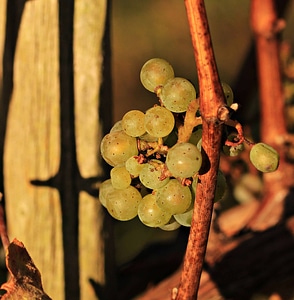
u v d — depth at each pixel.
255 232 0.93
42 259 0.83
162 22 2.06
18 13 0.82
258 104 1.24
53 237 0.83
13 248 0.70
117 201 0.67
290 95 1.15
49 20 0.81
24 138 0.83
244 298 0.91
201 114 0.62
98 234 0.84
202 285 0.90
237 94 1.19
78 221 0.83
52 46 0.81
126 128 0.65
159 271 0.97
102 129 0.83
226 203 1.29
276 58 1.08
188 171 0.62
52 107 0.82
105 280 0.85
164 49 2.06
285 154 1.06
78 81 0.82
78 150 0.82
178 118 0.65
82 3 0.81
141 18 2.06
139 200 0.67
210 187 0.63
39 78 0.82
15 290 0.70
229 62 2.16
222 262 0.91
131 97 2.07
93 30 0.81
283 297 0.94
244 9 2.14
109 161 0.66
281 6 1.14
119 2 2.05
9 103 0.83
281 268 0.91
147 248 0.99
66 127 0.82
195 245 0.65
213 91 0.61
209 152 0.63
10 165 0.84
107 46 0.83
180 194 0.65
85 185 0.83
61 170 0.82
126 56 2.07
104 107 0.83
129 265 0.97
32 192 0.83
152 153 0.65
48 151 0.82
